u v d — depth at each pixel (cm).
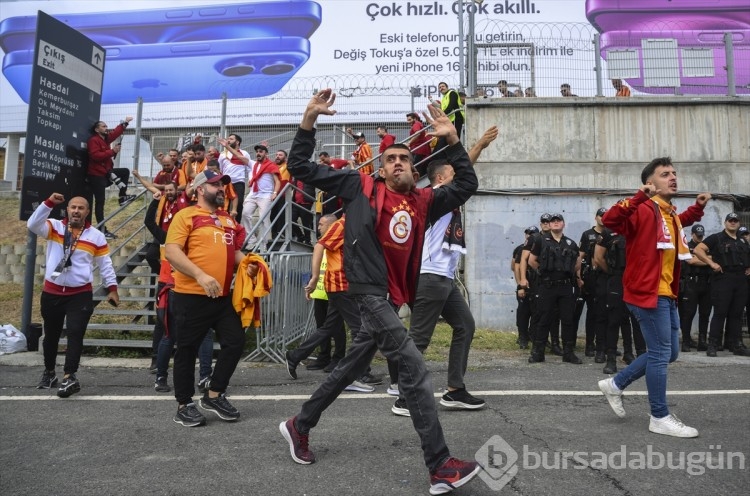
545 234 738
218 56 1742
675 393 532
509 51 1095
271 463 350
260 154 1014
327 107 330
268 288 466
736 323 801
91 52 900
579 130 1038
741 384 575
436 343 803
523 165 1036
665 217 425
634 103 1034
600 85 1081
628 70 1082
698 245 818
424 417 304
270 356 701
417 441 392
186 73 1747
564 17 1667
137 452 373
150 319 833
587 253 773
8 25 1808
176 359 442
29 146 777
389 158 329
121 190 1042
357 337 348
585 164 1032
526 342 831
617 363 714
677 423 402
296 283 792
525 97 1044
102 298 806
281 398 524
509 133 1043
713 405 487
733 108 1034
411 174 330
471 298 995
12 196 1619
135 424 440
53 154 820
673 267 419
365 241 321
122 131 967
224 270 447
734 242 791
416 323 472
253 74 1728
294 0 1731
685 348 848
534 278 761
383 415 463
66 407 494
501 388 559
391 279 328
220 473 334
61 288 547
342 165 1069
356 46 1717
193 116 1545
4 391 558
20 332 790
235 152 991
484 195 1012
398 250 325
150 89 1753
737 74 1088
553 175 1034
